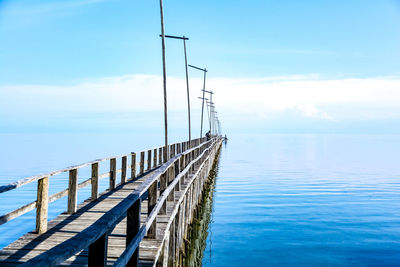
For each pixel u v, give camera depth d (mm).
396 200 22391
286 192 25766
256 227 15633
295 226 15805
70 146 147250
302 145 147750
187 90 23531
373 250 12461
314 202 21609
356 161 61438
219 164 51500
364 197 23578
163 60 15094
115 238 6055
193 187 15188
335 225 15953
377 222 16500
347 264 11148
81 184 8602
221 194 24844
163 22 15094
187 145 28641
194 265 11109
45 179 6309
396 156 78750
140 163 15109
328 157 72875
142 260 5070
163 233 6223
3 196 24969
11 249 5387
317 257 11820
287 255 12023
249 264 11219
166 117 15180
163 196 5734
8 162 57688
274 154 80312
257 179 33594
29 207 5859
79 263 4922
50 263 1693
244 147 118188
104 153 87812
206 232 14922
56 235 6137
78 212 8016
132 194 3678
